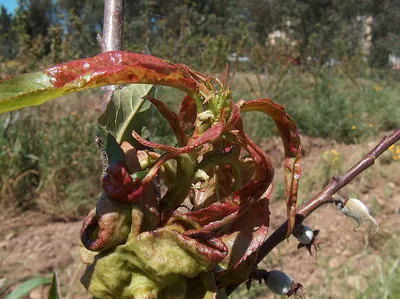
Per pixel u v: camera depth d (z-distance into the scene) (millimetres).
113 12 1230
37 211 5848
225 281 970
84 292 4270
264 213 932
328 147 9078
